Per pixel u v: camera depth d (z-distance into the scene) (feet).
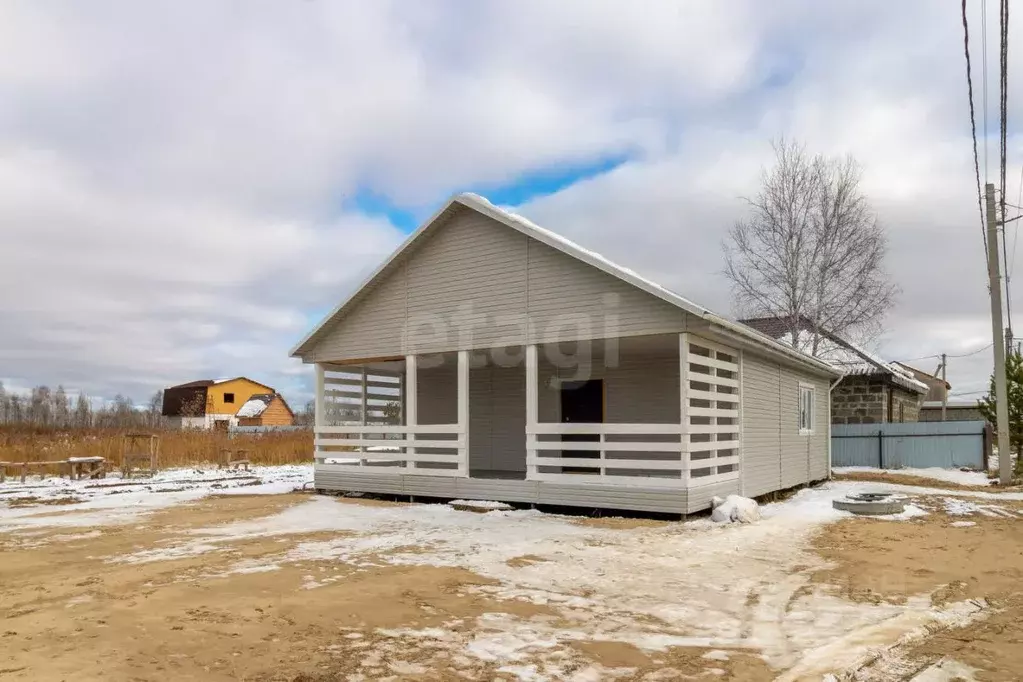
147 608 19.27
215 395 211.61
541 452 51.44
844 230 83.71
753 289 87.45
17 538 31.17
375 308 47.34
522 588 21.62
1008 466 54.03
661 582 22.47
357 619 18.34
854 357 76.54
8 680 13.92
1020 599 21.09
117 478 62.95
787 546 28.43
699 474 44.45
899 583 22.49
